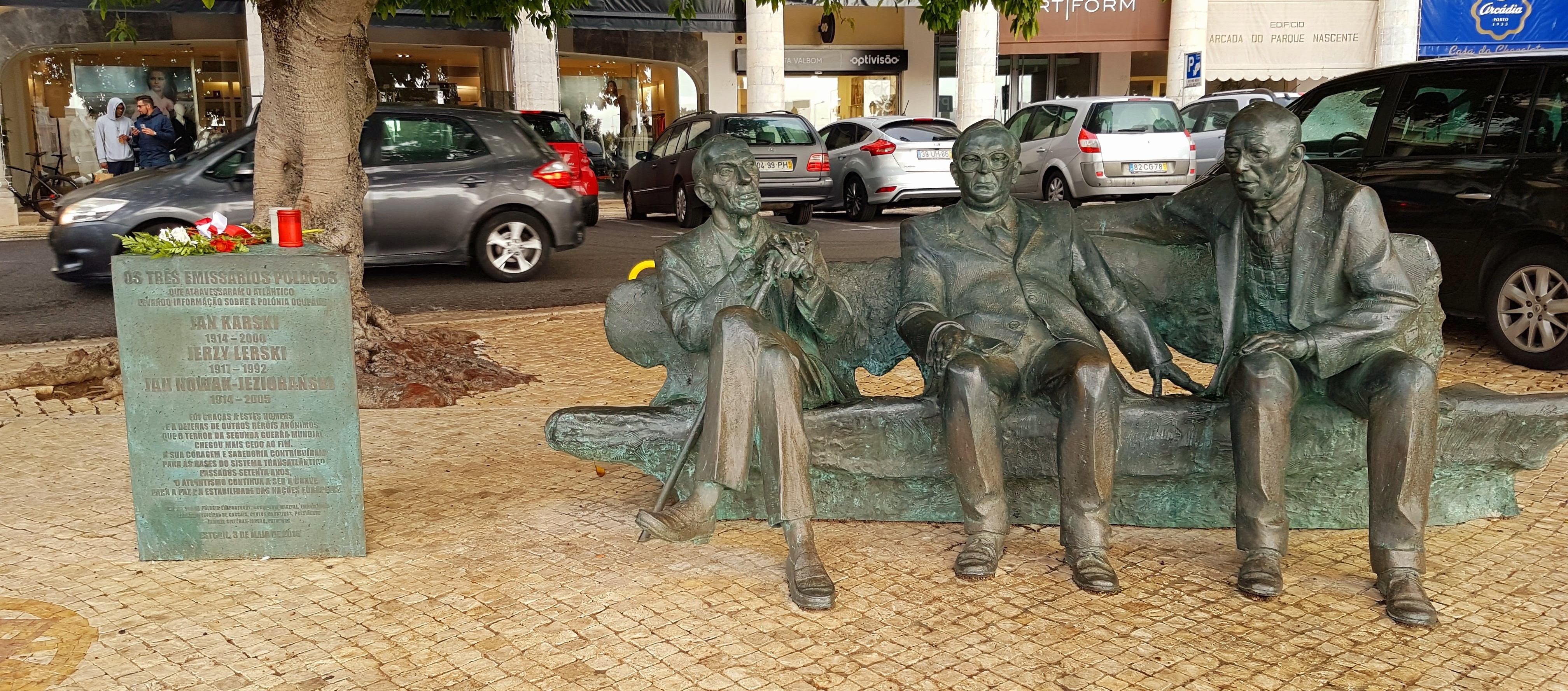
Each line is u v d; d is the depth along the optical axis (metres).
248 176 10.16
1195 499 3.98
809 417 3.91
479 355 7.58
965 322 3.88
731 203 3.85
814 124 23.80
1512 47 21.48
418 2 8.06
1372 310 3.52
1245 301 3.86
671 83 22.50
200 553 3.83
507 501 4.46
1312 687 2.89
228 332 3.68
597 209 15.89
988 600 3.44
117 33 7.89
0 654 3.15
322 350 3.71
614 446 3.99
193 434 3.75
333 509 3.81
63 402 6.49
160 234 3.70
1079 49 21.92
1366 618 3.29
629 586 3.59
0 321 9.09
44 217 16.95
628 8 19.91
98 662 3.10
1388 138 7.50
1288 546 3.57
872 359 4.28
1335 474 3.90
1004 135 3.85
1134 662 3.04
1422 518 3.33
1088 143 15.91
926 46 23.62
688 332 3.85
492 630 3.28
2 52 17.84
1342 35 21.88
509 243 11.02
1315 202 3.66
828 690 2.92
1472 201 6.92
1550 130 6.66
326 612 3.41
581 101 21.97
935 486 4.06
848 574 3.65
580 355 7.64
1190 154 16.05
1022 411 3.87
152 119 17.56
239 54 19.39
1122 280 4.16
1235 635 3.19
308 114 6.79
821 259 3.80
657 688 2.94
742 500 4.15
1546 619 3.27
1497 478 4.04
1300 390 3.66
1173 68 21.44
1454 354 7.26
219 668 3.07
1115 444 3.49
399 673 3.03
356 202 7.11
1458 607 3.36
